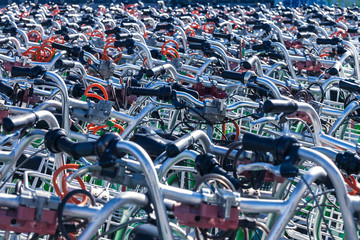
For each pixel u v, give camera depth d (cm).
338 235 392
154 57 716
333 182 216
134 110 481
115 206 220
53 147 239
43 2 2586
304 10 1969
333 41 743
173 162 278
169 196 221
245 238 242
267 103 260
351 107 417
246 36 1158
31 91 475
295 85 545
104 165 220
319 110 473
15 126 254
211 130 382
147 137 347
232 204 220
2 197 212
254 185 272
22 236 311
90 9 1716
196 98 443
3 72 667
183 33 943
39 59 664
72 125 452
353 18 1497
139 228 273
